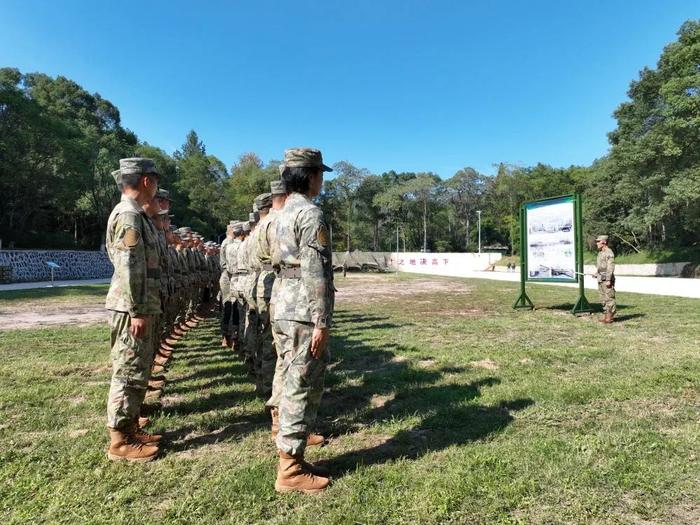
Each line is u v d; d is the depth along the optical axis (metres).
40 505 2.55
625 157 30.33
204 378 5.32
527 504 2.50
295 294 2.88
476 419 3.80
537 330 8.17
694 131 24.77
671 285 19.00
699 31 24.39
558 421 3.71
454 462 2.99
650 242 41.72
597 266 9.04
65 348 6.85
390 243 75.12
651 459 2.99
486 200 70.19
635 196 34.62
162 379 5.01
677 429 3.50
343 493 2.67
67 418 3.93
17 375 5.29
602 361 5.68
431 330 8.39
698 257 33.53
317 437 3.41
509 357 5.96
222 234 54.09
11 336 7.85
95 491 2.71
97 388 4.78
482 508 2.48
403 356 6.22
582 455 3.05
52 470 2.97
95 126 44.56
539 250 11.22
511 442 3.29
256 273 4.93
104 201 38.28
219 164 68.62
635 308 10.87
